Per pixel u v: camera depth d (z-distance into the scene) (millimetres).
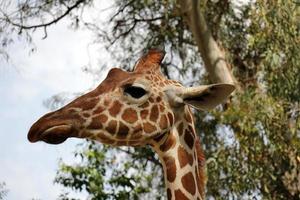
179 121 7363
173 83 7426
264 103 14438
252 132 14375
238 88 15812
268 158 14602
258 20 14711
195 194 7246
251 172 14547
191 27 16453
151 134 7082
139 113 7043
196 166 7395
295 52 14438
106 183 17781
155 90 7199
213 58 16219
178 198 7180
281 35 14422
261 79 15227
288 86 14453
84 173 17578
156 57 7477
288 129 14484
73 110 6762
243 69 16844
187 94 7297
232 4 17172
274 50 14398
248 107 14531
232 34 17188
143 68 7332
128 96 7031
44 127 6543
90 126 6773
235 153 14703
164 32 18312
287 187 14914
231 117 14289
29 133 6574
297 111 14469
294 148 14477
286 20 14453
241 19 17125
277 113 14375
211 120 16359
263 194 14922
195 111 16516
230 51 17031
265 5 14531
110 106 6922
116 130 6898
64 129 6609
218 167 14727
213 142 16266
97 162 17734
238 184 14594
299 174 14883
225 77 16141
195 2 16078
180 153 7285
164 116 7176
